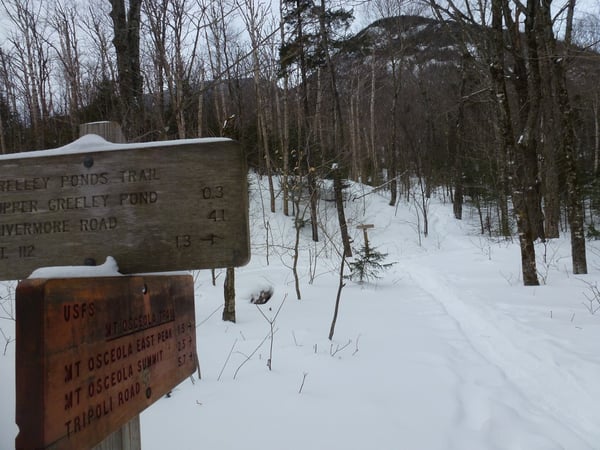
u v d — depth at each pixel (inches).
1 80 920.9
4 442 102.1
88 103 521.0
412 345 213.2
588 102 994.7
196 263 56.2
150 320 58.9
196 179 56.9
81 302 44.1
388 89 1279.5
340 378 164.9
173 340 66.1
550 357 186.7
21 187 57.7
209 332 240.8
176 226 56.6
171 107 246.7
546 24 406.6
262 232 739.4
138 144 57.6
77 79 548.7
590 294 308.5
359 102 1267.2
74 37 593.0
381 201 1013.2
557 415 145.3
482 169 948.6
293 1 462.9
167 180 56.9
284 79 725.3
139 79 229.0
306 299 332.8
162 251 56.5
